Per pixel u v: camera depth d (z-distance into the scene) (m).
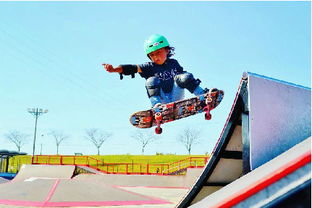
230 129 3.88
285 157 2.51
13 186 14.43
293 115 4.23
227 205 2.04
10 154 32.78
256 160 3.65
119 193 14.31
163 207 12.46
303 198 1.77
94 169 29.55
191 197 4.05
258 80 3.87
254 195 1.95
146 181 24.72
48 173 27.44
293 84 4.37
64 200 12.55
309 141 2.76
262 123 3.81
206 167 3.98
